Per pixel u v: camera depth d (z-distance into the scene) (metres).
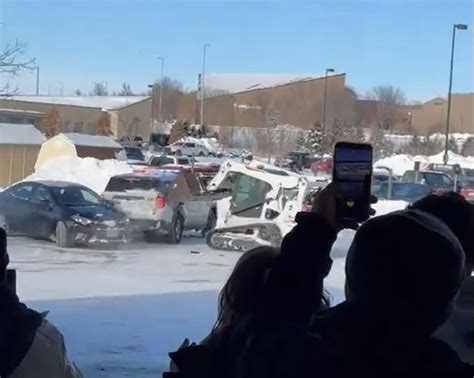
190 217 19.73
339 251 14.34
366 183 2.45
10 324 2.45
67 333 8.73
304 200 17.19
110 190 19.08
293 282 2.14
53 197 17.92
